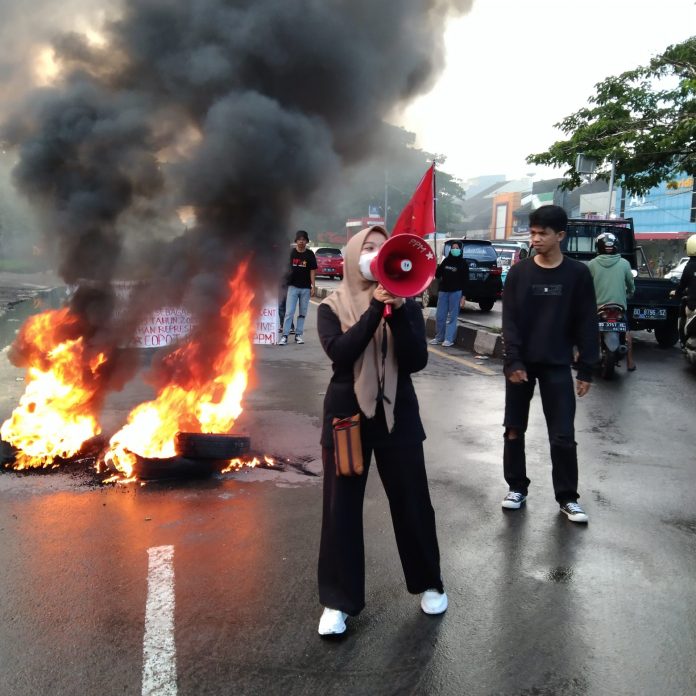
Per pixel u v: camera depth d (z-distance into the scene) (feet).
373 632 9.25
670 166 48.78
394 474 9.26
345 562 9.11
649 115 48.26
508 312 13.38
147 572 10.71
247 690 8.04
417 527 9.37
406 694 8.02
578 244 40.29
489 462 16.40
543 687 8.16
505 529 12.60
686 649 8.93
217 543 11.76
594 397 23.56
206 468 14.96
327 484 9.29
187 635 9.07
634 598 10.19
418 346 8.86
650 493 14.49
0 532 12.01
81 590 10.13
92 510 13.01
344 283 9.16
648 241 119.96
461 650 8.86
